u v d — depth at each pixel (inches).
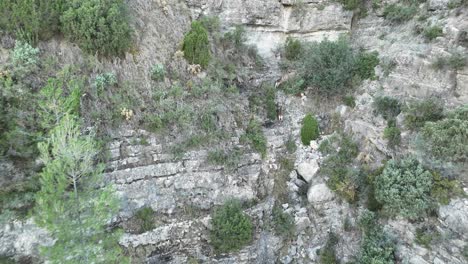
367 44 628.1
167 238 448.5
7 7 428.1
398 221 447.8
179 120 473.1
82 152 329.4
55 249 295.6
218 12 613.9
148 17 534.6
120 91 461.1
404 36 573.3
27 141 383.6
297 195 531.2
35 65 420.2
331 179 513.3
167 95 487.5
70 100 375.6
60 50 452.4
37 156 388.5
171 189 464.1
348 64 578.6
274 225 503.5
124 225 434.3
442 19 529.7
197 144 482.3
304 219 509.4
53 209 290.7
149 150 456.4
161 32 536.4
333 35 666.8
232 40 598.2
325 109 597.9
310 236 507.2
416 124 474.0
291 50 643.5
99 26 458.9
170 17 557.9
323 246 499.5
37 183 379.9
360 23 664.4
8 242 364.2
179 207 465.7
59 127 316.5
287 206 520.4
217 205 482.3
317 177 528.1
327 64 585.0
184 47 530.0
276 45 660.1
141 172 448.5
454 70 470.3
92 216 310.0
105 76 456.1
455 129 409.4
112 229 426.0
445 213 404.5
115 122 443.5
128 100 458.3
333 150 546.6
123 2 503.2
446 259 397.7
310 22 654.5
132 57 488.1
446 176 417.4
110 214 333.7
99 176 333.4
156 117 460.8
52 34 454.3
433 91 485.7
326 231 507.8
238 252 474.3
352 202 496.1
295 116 598.5
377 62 577.0
